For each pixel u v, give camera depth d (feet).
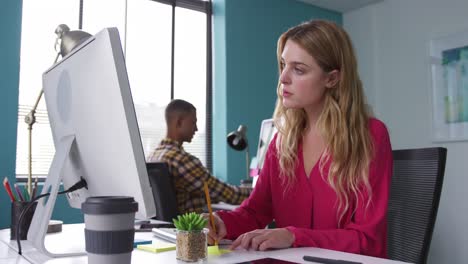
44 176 8.61
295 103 3.53
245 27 11.44
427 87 10.73
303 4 12.62
